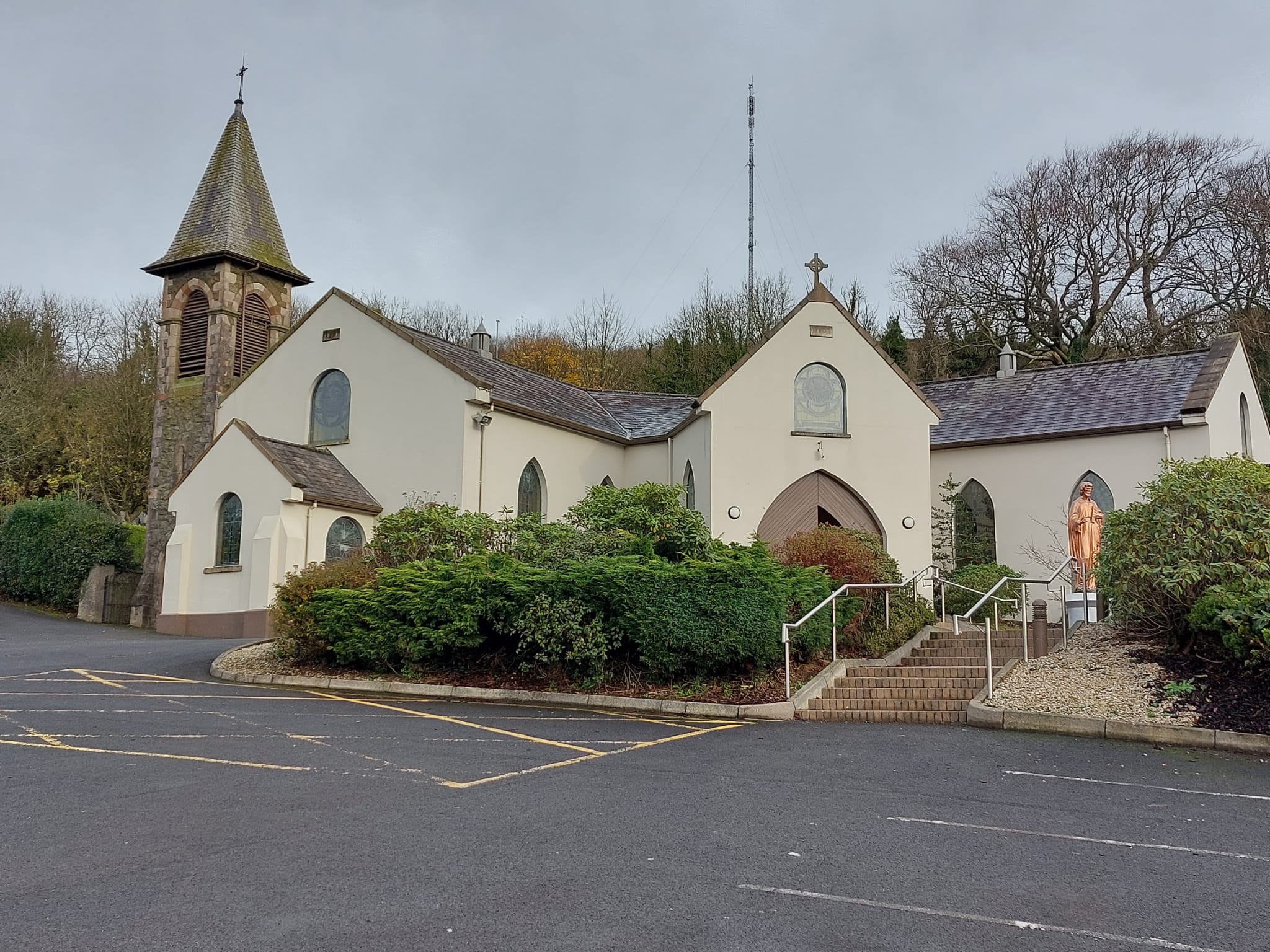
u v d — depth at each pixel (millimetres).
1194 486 13430
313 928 5227
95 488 40125
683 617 13727
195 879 5984
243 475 23797
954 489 26375
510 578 14516
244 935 5117
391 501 24578
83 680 15289
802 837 7184
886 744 10992
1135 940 5363
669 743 10938
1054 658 14352
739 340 47219
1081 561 19016
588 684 14094
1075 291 42844
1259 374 37031
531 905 5633
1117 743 11062
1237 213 38469
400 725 11766
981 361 45469
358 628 15430
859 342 23938
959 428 27328
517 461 25234
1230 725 10945
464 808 7805
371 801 7980
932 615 18391
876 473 23453
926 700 13258
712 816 7703
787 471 23188
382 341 25359
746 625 13570
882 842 7090
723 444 23078
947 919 5605
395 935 5141
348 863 6344
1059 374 28031
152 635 24344
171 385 32188
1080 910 5789
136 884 5898
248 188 33281
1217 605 12070
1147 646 13727
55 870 6164
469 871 6207
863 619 16953
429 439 24156
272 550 22531
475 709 13164
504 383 26688
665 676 14156
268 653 17234
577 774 9203
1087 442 24922
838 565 17547
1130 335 41312
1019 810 8109
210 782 8609
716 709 12992
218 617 23641
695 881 6137
